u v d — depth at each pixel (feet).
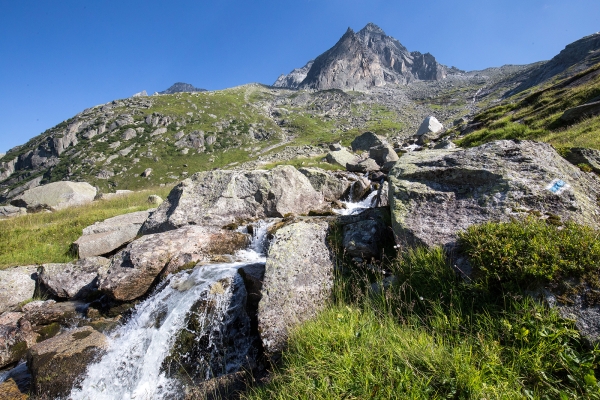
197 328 20.99
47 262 36.27
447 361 10.90
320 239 22.33
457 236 16.55
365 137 110.22
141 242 28.68
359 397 10.50
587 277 11.67
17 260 36.65
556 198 17.15
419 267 15.88
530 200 17.44
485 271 13.43
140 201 68.28
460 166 21.63
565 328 10.59
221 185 39.55
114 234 37.99
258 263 25.25
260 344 18.83
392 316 14.40
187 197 38.99
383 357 11.88
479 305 13.21
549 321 11.16
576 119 49.98
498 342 11.25
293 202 38.65
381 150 74.95
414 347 11.93
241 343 20.24
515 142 22.97
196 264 27.20
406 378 10.53
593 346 10.15
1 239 44.19
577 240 12.78
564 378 9.88
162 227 36.58
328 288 18.57
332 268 20.11
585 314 10.94
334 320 14.78
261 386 14.24
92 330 23.70
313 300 17.81
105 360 20.95
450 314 13.25
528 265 12.45
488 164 20.99
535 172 19.27
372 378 10.87
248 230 33.86
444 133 103.96
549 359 10.37
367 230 21.76
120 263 27.32
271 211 37.63
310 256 20.59
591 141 35.12
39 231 46.11
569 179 19.31
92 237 38.24
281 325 16.66
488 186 19.52
